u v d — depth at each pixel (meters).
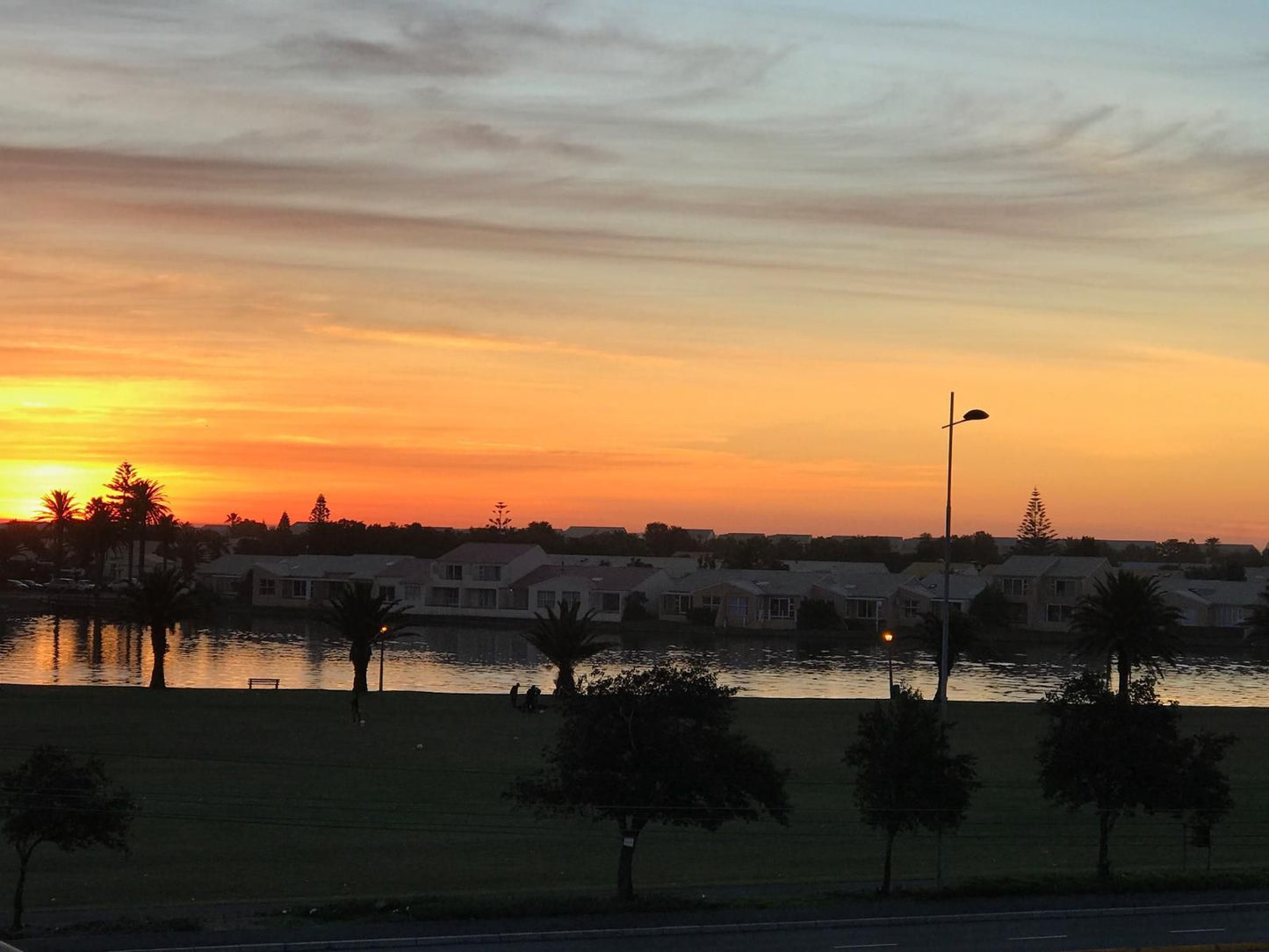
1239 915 38.44
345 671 109.69
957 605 157.38
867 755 42.28
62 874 41.12
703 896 39.22
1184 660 138.00
